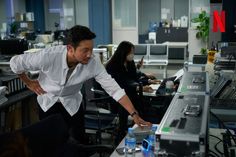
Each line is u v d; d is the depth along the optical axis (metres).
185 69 3.43
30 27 9.27
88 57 1.93
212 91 2.30
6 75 3.36
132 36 8.41
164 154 1.31
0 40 5.54
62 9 9.38
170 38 8.09
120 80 3.49
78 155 1.81
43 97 2.28
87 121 3.12
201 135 1.26
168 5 9.34
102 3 7.79
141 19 9.69
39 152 1.59
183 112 1.51
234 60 3.17
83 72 2.14
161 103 3.38
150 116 3.31
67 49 2.05
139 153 1.66
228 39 4.82
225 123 2.08
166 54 6.13
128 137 1.79
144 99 3.42
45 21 9.66
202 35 6.71
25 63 2.14
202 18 7.04
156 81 4.12
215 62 3.30
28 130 1.56
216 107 2.10
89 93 3.28
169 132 1.31
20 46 5.54
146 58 6.16
